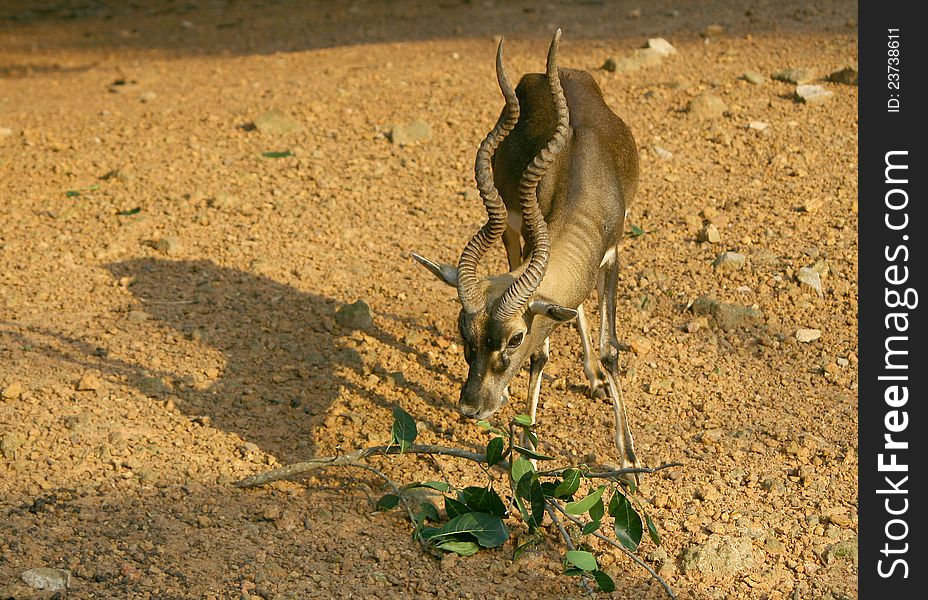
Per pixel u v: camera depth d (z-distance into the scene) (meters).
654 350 11.66
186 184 15.68
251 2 31.47
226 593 8.06
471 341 8.22
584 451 10.09
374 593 8.17
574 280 8.85
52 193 15.48
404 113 18.06
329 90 19.48
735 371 11.31
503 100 18.39
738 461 9.88
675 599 8.18
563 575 8.45
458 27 24.98
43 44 26.88
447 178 15.73
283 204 15.02
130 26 28.91
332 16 28.30
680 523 9.08
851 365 11.30
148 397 10.63
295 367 11.33
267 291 12.81
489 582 8.36
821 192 14.71
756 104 17.41
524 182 7.90
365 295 12.78
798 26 21.80
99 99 20.22
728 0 24.95
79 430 9.96
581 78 10.70
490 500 8.67
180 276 13.15
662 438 10.24
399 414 9.14
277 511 8.98
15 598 7.80
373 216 14.72
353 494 9.37
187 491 9.24
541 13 25.75
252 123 17.83
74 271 13.23
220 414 10.48
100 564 8.27
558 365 11.51
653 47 20.11
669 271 13.09
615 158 9.94
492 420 10.54
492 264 13.38
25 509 8.88
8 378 10.79
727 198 14.72
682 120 16.97
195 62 23.53
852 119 16.62
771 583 8.39
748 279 12.80
